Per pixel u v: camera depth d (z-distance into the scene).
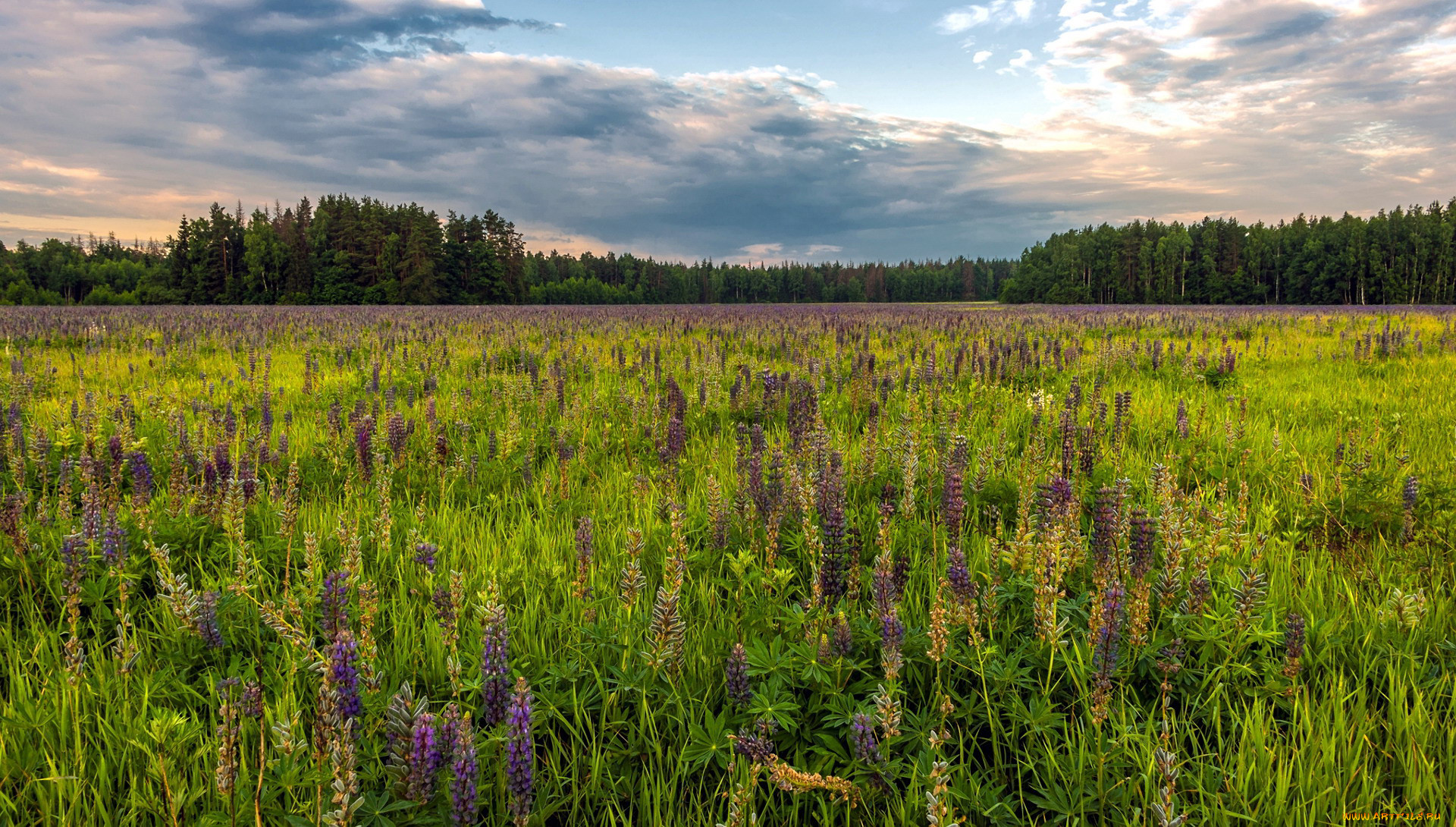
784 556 4.61
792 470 5.09
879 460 6.49
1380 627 3.48
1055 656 3.26
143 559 4.18
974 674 3.24
